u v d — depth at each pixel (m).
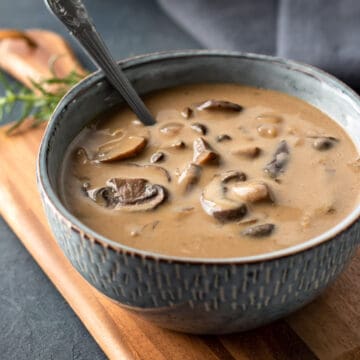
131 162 0.59
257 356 0.55
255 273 0.50
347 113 0.60
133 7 0.88
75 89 0.60
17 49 0.80
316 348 0.55
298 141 0.60
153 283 0.51
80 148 0.59
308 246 0.51
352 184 0.57
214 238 0.54
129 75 0.62
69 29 0.60
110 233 0.54
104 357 0.58
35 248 0.62
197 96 0.63
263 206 0.55
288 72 0.62
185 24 0.83
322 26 0.76
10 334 0.59
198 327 0.54
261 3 0.82
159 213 0.55
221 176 0.57
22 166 0.69
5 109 0.76
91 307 0.58
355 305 0.57
